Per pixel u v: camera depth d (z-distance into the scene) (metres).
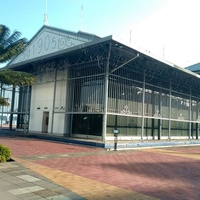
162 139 28.61
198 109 35.56
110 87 21.80
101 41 18.20
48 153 14.23
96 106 21.83
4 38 12.99
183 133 32.66
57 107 25.84
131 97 23.95
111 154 15.48
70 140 20.83
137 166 11.49
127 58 21.38
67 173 9.05
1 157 10.34
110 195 6.68
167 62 22.78
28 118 30.00
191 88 32.28
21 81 12.91
